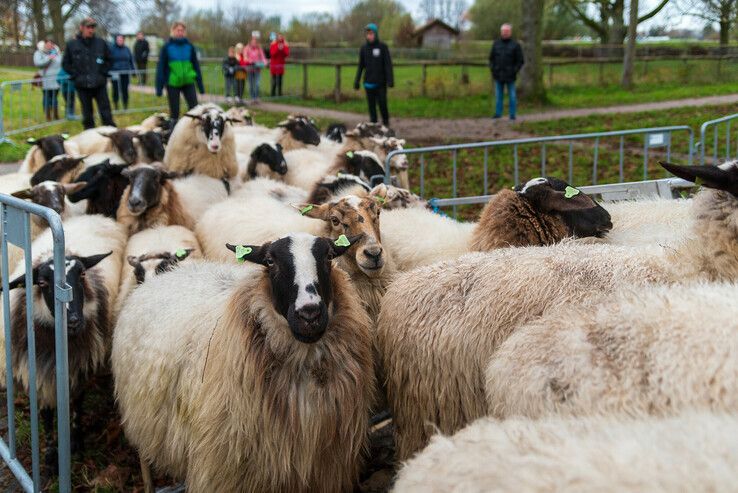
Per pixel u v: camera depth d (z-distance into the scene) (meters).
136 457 5.34
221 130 9.34
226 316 3.96
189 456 4.07
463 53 45.31
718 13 36.59
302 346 3.86
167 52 14.66
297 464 3.88
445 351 4.07
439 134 18.77
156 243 6.71
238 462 3.90
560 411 3.04
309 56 45.88
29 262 4.14
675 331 2.96
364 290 5.33
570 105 24.80
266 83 32.78
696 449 2.08
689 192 8.74
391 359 4.41
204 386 3.99
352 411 3.99
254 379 3.84
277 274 3.85
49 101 20.16
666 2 34.34
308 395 3.87
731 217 3.88
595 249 4.23
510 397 3.28
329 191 7.08
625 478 1.99
